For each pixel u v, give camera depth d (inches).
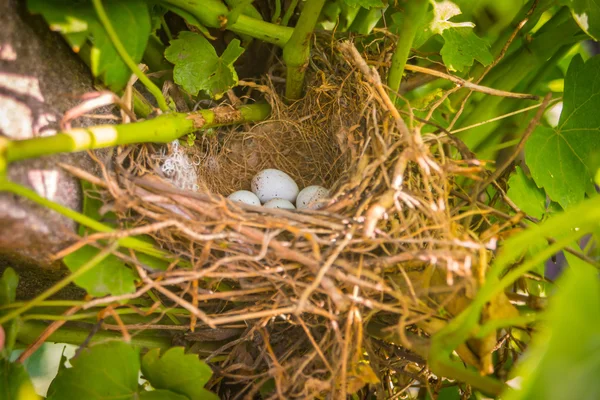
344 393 12.5
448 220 13.1
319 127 15.7
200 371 13.4
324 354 13.4
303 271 13.0
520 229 13.6
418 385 15.4
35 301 12.6
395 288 12.8
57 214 12.5
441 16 15.1
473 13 16.2
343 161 15.1
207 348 14.3
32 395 13.0
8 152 11.6
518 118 16.6
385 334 13.2
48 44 13.0
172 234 13.3
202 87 14.6
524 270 11.9
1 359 13.1
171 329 14.2
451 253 12.4
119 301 13.3
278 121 15.7
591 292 10.7
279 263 13.0
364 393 14.9
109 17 13.2
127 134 12.8
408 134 13.5
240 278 13.2
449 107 16.1
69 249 12.4
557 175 14.9
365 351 14.5
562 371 10.4
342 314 13.0
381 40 15.9
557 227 11.5
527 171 16.8
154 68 15.3
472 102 16.9
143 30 13.3
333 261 12.7
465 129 15.4
